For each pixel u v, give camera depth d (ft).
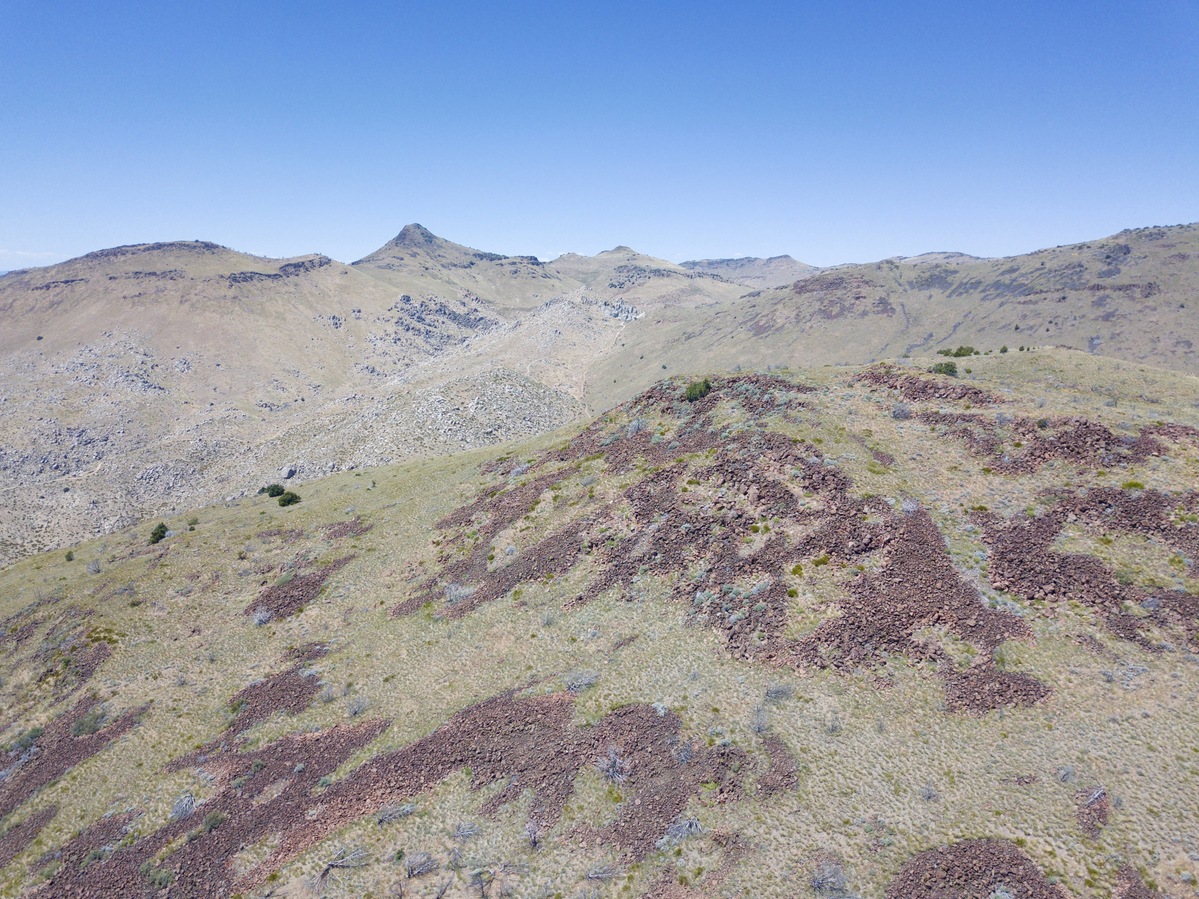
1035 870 84.89
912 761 105.50
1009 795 96.32
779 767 108.06
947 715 113.09
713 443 204.13
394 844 111.45
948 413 191.83
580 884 97.09
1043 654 119.14
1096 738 102.32
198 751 151.23
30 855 130.31
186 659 191.21
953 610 130.62
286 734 150.41
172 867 116.67
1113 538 136.56
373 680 164.25
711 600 151.33
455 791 119.85
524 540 204.95
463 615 181.68
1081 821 89.97
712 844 98.27
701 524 173.47
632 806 108.27
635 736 120.78
